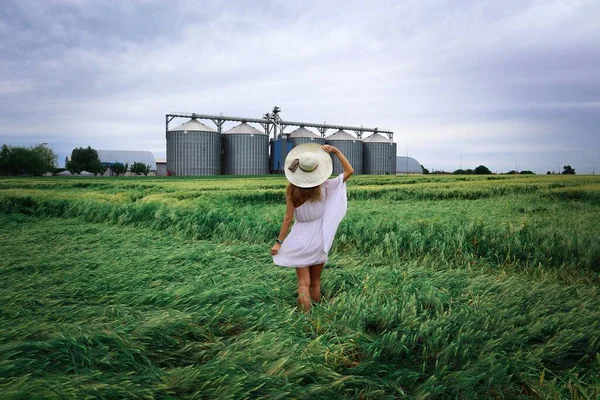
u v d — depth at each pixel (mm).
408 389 2844
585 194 17906
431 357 3246
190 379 2543
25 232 9500
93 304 4164
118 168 105312
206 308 3953
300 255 4301
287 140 106500
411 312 3926
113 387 2332
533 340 3549
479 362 2979
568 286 5023
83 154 97750
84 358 2684
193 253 6820
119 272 5402
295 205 4406
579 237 6824
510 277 5523
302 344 3312
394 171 119625
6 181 36750
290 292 4941
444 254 7121
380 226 8625
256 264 6246
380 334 3557
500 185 24984
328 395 2625
